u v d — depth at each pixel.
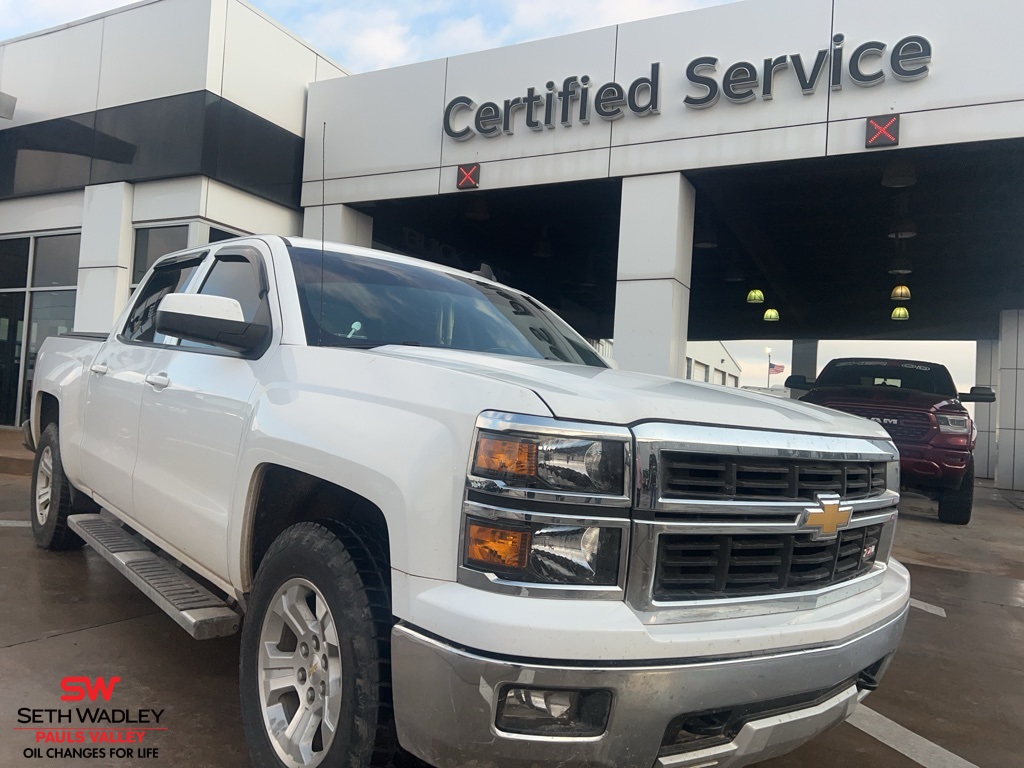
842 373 10.10
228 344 2.77
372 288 3.16
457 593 1.82
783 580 2.13
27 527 5.80
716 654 1.87
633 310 8.54
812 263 14.12
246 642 2.48
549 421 1.84
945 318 19.38
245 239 3.47
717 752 1.94
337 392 2.34
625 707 1.75
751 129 8.05
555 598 1.79
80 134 10.45
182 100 9.51
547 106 8.91
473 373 2.07
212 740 2.74
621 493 1.85
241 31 9.80
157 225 9.82
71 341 4.96
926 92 7.41
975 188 9.27
